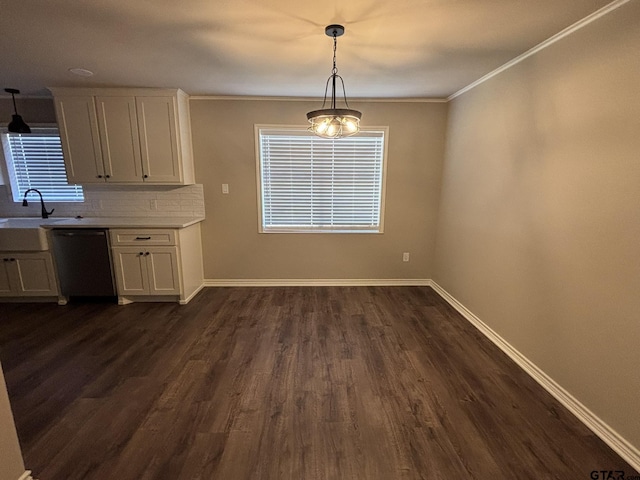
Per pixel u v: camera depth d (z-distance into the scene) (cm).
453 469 149
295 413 184
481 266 287
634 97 150
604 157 166
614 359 162
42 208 357
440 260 381
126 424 174
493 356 246
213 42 210
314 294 375
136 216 378
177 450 158
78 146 329
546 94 206
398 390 205
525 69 226
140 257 327
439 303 352
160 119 327
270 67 258
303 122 366
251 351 250
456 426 175
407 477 145
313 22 183
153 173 338
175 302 347
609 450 160
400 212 390
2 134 353
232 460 153
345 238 396
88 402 191
